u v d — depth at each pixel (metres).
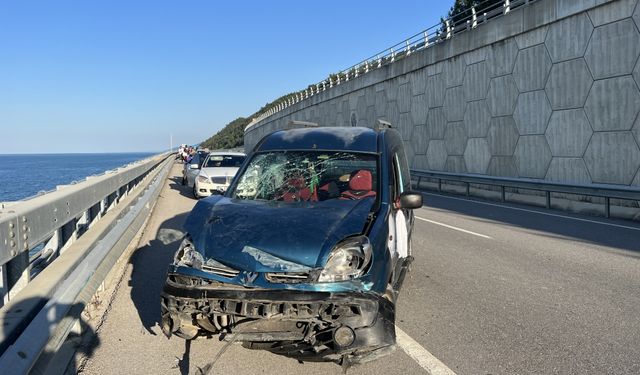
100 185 7.55
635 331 4.73
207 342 4.37
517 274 6.92
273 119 69.38
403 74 30.75
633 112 14.88
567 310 5.35
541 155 18.97
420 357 4.09
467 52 23.80
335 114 44.41
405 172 5.94
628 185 15.13
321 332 3.41
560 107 17.84
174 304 3.64
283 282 3.46
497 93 21.59
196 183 16.02
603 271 7.12
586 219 12.77
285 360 4.03
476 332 4.68
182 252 3.93
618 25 15.26
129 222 7.15
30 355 2.90
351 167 4.91
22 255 4.23
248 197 4.84
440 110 26.67
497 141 21.77
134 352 4.15
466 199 18.67
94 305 5.26
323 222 3.87
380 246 3.82
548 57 18.31
